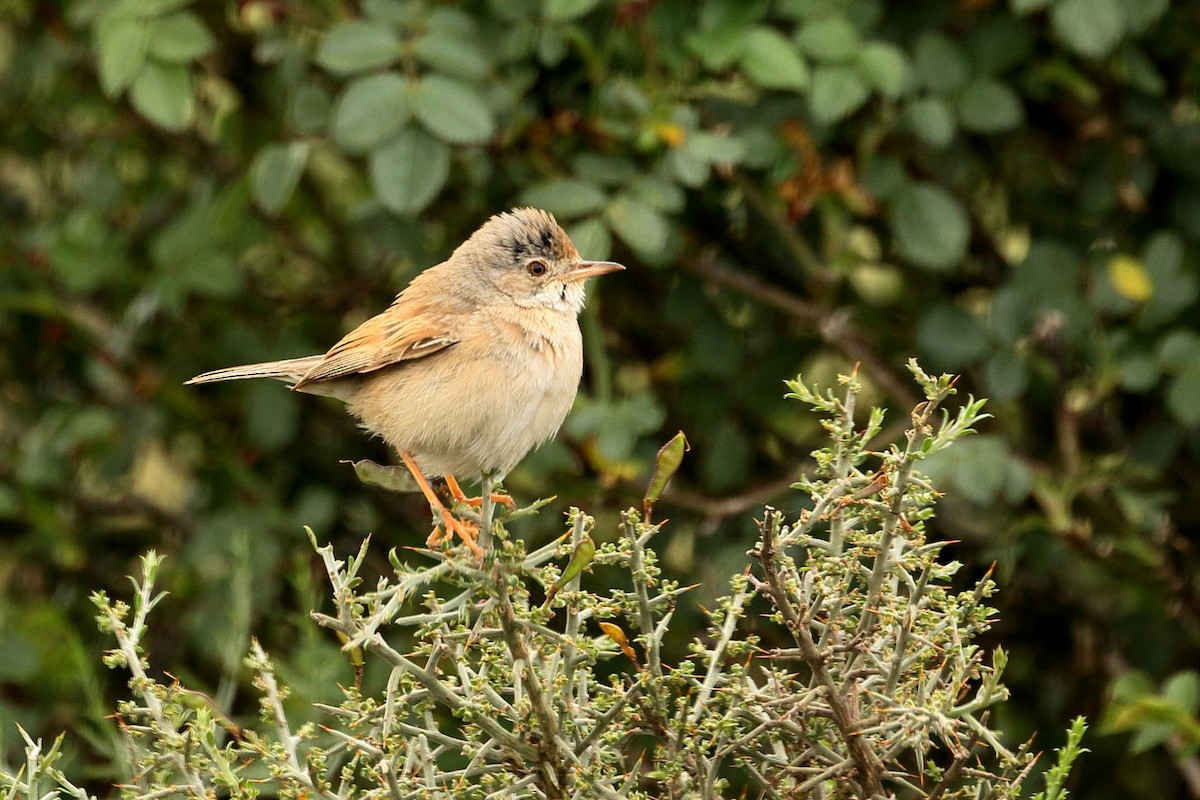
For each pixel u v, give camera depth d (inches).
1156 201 429.1
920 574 266.4
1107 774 430.3
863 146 405.7
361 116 375.6
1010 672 439.2
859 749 243.0
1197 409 386.3
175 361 485.7
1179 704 353.1
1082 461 427.8
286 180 408.8
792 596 243.6
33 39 506.3
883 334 441.7
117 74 400.8
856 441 247.6
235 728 263.3
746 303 450.3
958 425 237.6
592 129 407.2
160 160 507.5
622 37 412.2
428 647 255.6
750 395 439.5
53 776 266.4
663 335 462.0
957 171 437.4
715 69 396.8
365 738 269.3
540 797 253.9
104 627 257.0
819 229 443.8
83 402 504.1
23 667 419.2
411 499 471.5
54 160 523.8
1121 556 412.8
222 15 489.4
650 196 387.2
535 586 428.8
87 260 467.8
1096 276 404.2
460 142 377.4
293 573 438.3
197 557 438.3
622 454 391.2
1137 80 402.6
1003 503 422.9
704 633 408.5
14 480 476.1
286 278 503.2
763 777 259.1
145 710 252.5
